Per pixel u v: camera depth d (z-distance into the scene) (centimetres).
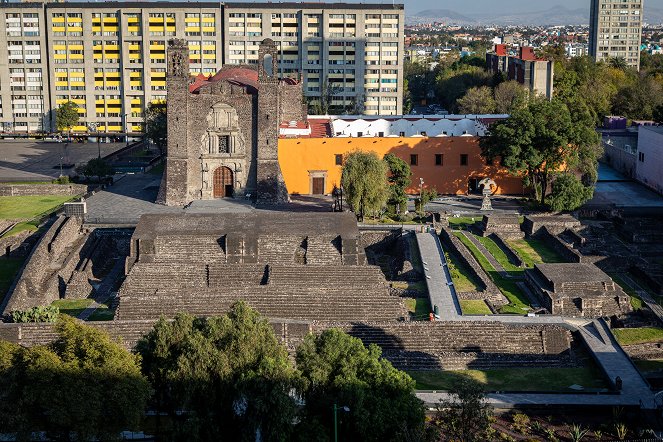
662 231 15850
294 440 7919
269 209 16650
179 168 17100
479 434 8512
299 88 19488
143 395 8038
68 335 8319
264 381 8094
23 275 12594
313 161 18162
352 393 8044
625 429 8888
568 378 10238
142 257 13600
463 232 15838
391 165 16775
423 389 9800
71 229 14912
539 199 17750
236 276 13075
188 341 8506
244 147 17250
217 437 8144
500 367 10525
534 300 12556
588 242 15138
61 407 7694
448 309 11881
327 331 8738
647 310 12150
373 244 15438
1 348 8069
